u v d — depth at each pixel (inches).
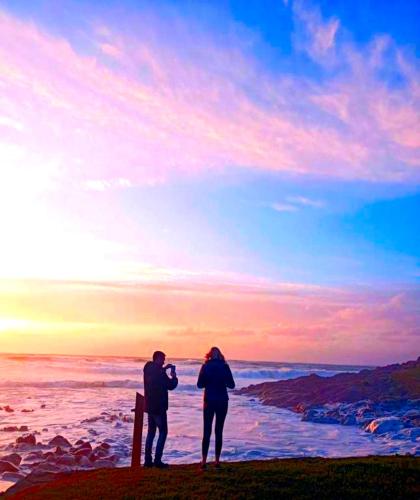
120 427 1203.2
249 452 906.7
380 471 477.7
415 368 2492.6
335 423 1396.4
